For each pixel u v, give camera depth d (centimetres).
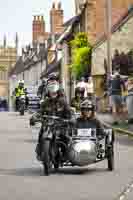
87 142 1497
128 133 2702
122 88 3225
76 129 1518
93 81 4872
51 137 1472
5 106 10831
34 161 1762
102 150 1530
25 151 2036
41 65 9881
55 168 1536
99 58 4834
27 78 11631
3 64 16275
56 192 1220
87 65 5188
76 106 2361
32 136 2675
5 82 16162
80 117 1544
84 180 1384
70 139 1503
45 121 1490
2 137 2628
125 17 4444
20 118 4409
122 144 2273
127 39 4409
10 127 3331
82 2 5897
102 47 4819
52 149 1487
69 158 1498
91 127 1527
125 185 1307
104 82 4719
